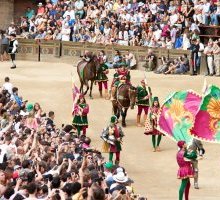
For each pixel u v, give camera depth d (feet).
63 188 52.54
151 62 148.15
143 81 110.83
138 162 92.94
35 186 51.06
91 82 123.85
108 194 55.88
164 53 148.05
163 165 91.86
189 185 73.46
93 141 101.45
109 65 150.30
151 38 152.35
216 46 143.02
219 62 142.31
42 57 163.02
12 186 54.49
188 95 90.94
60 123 109.91
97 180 57.98
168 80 136.46
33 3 185.47
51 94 127.34
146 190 79.66
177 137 90.58
